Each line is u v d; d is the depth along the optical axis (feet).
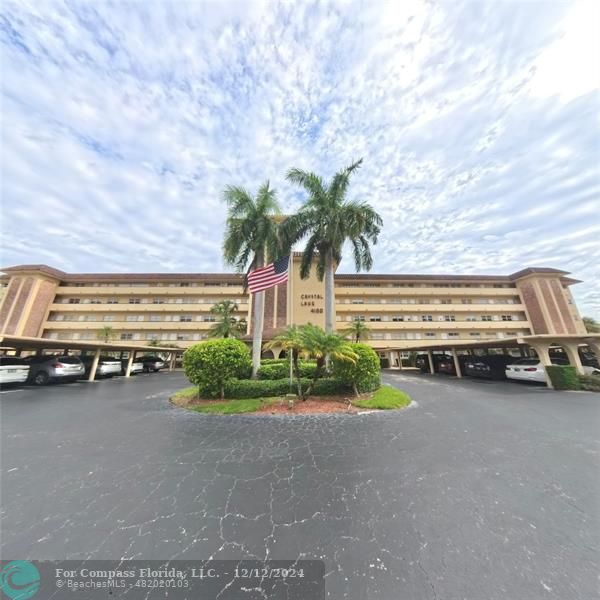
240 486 12.69
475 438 19.06
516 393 36.83
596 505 10.91
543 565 7.89
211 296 119.65
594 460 15.20
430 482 12.89
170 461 15.64
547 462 14.97
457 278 117.80
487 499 11.39
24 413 27.40
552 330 103.14
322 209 47.21
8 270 107.04
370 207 47.78
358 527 9.70
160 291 117.91
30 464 15.28
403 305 113.60
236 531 9.55
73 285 117.60
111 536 9.36
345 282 118.62
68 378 53.93
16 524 10.00
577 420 23.22
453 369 65.31
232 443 18.65
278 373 39.68
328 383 34.42
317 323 92.38
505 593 7.06
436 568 7.86
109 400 34.63
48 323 109.40
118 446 18.11
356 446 17.84
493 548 8.59
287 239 48.47
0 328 99.35
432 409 27.99
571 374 38.91
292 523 9.96
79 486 12.76
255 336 41.27
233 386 33.45
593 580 7.39
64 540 9.18
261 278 41.91
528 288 111.75
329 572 7.79
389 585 7.32
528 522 9.87
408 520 10.05
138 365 80.38
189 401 32.55
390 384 48.29
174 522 10.07
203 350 32.65
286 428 22.16
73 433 20.88
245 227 45.47
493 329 111.04
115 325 112.98
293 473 13.99
